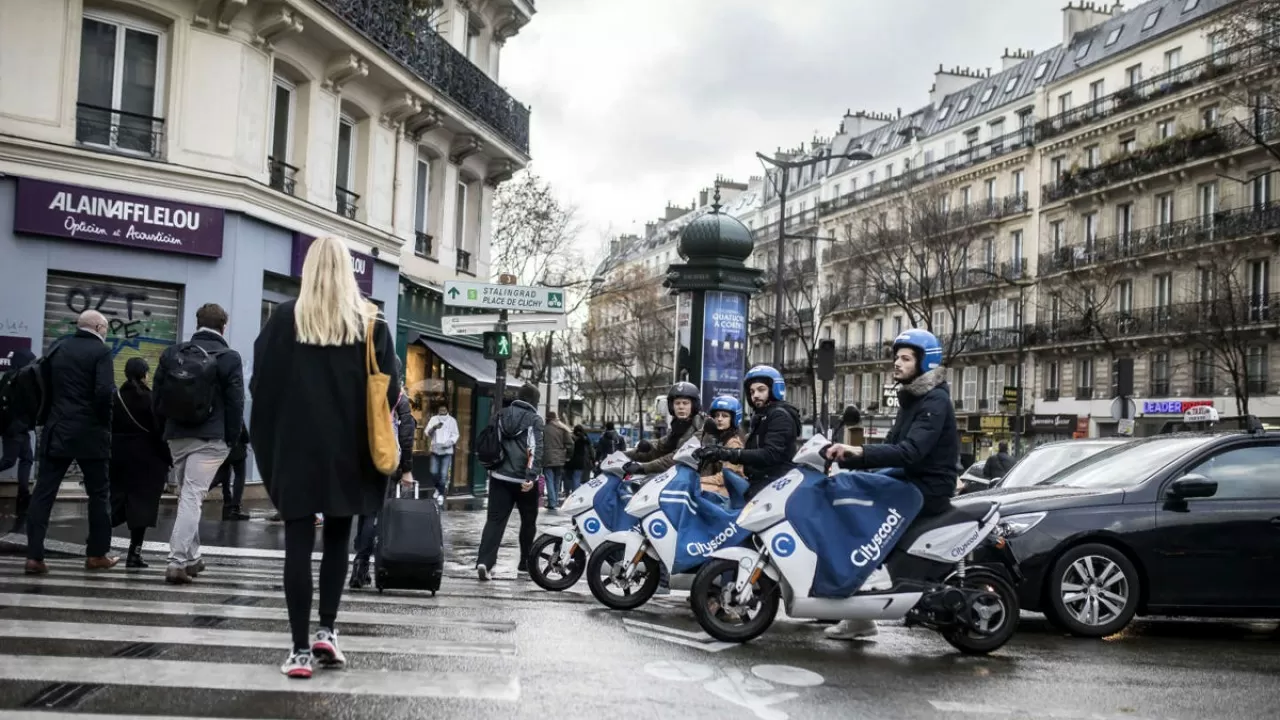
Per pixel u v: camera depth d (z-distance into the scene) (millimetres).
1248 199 44688
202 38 19188
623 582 9125
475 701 5109
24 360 17094
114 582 8594
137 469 9844
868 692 5953
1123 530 8852
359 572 9516
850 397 71875
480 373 28266
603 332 83062
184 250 18828
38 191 17609
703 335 22203
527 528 11344
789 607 7301
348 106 23688
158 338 18938
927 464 7328
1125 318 49281
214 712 4656
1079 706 5859
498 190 46688
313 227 21875
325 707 4816
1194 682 6676
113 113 18609
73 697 4781
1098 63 53969
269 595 8234
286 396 5234
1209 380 45375
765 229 85000
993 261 58625
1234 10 31562
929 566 7312
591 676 5914
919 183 64625
